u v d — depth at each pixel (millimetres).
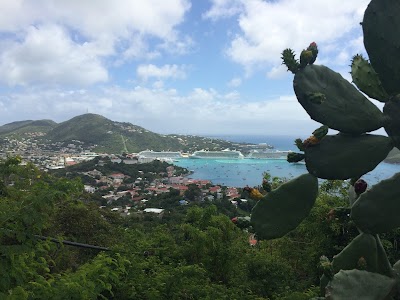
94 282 3850
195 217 7516
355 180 2377
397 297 1945
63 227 9617
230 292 5066
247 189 2100
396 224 1986
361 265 1971
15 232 2902
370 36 2002
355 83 2152
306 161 2055
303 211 2053
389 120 2004
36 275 3197
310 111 2033
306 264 6926
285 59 2045
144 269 5648
